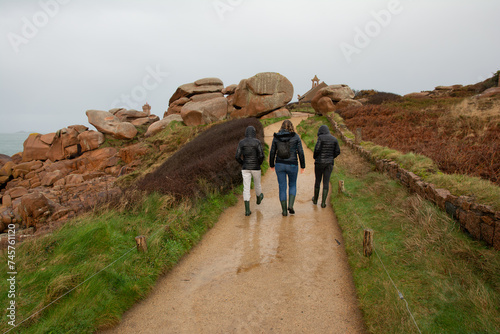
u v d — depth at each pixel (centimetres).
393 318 239
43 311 256
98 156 2711
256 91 2566
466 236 334
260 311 280
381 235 402
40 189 2030
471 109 1143
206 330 256
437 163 603
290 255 395
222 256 403
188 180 624
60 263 327
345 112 1867
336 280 327
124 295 298
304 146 1419
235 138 1310
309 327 254
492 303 231
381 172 712
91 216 475
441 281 275
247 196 561
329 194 679
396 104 1945
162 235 411
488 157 570
